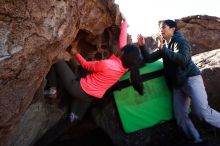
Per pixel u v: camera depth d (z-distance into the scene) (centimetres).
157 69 445
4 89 280
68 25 311
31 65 290
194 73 418
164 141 461
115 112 458
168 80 441
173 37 418
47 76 387
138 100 446
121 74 399
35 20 273
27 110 358
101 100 463
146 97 448
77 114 430
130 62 387
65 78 385
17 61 276
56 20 290
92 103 467
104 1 396
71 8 307
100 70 387
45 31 284
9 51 267
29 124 376
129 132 452
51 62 324
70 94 398
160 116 454
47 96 394
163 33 425
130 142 460
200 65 536
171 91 452
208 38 716
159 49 415
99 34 439
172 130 468
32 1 265
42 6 273
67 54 409
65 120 451
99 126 474
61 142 489
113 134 464
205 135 485
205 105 420
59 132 457
